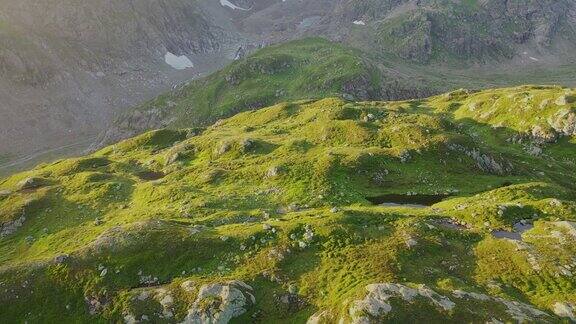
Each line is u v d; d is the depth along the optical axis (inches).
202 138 4911.4
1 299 2103.8
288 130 4906.5
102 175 4274.1
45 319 2028.8
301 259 2151.8
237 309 1867.6
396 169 3553.2
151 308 1934.1
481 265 2039.9
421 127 4035.4
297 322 1800.0
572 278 1866.4
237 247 2268.7
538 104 5482.3
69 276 2171.5
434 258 2091.5
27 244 3289.9
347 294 1819.6
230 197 3319.4
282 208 3051.2
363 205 3043.8
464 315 1647.4
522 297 1824.6
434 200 3191.4
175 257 2237.9
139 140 5600.4
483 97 6195.9
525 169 4020.7
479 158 3735.2
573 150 4955.7
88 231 3184.1
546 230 2229.3
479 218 2468.0
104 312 1989.4
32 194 3978.8
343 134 4227.4
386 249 2112.5
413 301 1695.4
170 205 3339.1
